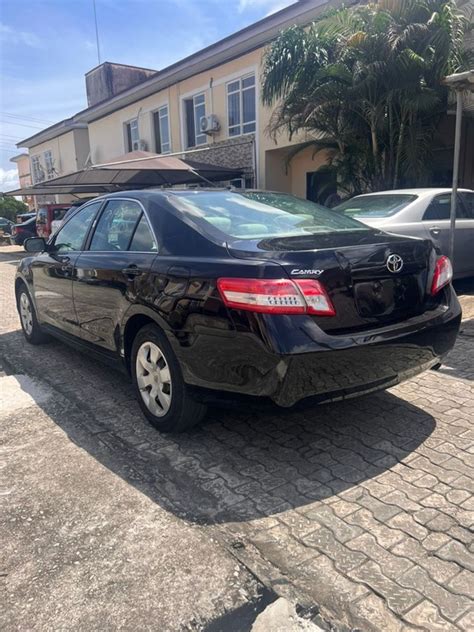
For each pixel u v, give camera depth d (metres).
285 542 2.43
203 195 3.85
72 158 26.42
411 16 8.43
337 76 8.84
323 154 13.66
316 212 3.98
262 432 3.54
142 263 3.48
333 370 2.76
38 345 5.98
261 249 2.90
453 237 6.38
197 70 16.23
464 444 3.27
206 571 2.26
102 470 3.12
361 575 2.20
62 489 2.93
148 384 3.59
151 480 2.99
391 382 3.11
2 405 4.18
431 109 8.78
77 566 2.30
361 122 9.46
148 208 3.75
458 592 2.09
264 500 2.76
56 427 3.74
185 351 3.09
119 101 20.45
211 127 15.95
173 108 17.83
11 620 2.02
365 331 2.87
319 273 2.73
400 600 2.06
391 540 2.41
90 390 4.47
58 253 4.98
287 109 9.89
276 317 2.65
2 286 11.52
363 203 7.44
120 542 2.46
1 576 2.25
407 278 3.15
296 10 12.35
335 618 1.99
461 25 8.39
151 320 3.49
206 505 2.74
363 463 3.09
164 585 2.18
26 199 43.81
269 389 2.73
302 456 3.21
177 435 3.55
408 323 3.07
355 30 8.88
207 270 2.95
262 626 1.96
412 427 3.52
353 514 2.61
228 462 3.17
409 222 6.73
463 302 6.95
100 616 2.03
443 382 4.29
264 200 4.00
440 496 2.73
